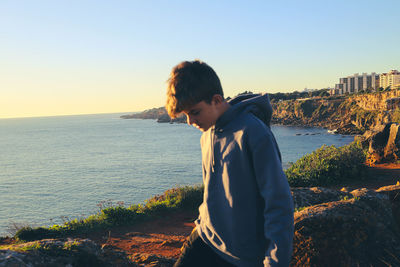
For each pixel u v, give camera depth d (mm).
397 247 2506
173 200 9766
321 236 2576
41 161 80500
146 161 66188
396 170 11008
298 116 160625
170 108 1247
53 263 2061
